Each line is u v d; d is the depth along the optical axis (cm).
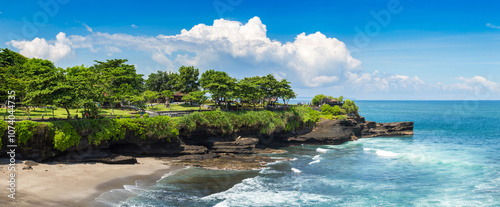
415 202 3850
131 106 9012
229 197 3922
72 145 4841
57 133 4666
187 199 3756
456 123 15888
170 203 3578
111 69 10112
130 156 5541
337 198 3988
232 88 8269
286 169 5456
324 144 8544
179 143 6206
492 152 7162
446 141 9281
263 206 3669
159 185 4222
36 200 3164
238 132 7294
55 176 3988
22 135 4384
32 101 4928
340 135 8700
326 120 9594
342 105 11944
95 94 5634
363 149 7719
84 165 4731
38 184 3606
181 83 11900
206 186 4297
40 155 4631
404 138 10062
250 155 6700
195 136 6700
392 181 4769
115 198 3562
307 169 5488
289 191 4241
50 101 4897
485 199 3916
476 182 4656
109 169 4662
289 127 8456
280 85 9406
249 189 4272
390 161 6206
